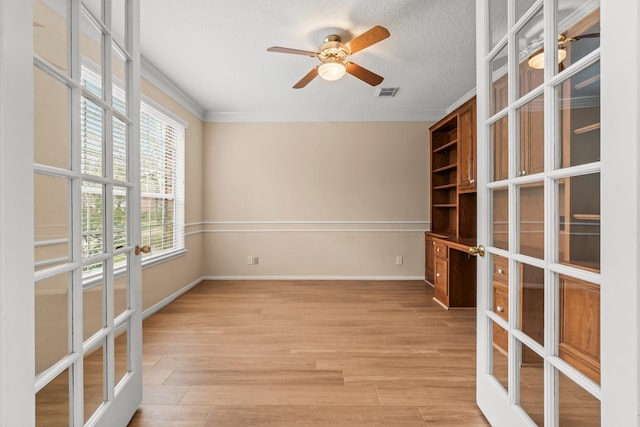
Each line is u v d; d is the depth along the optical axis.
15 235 0.78
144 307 3.10
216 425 1.51
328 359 2.19
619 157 0.74
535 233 1.15
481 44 1.53
